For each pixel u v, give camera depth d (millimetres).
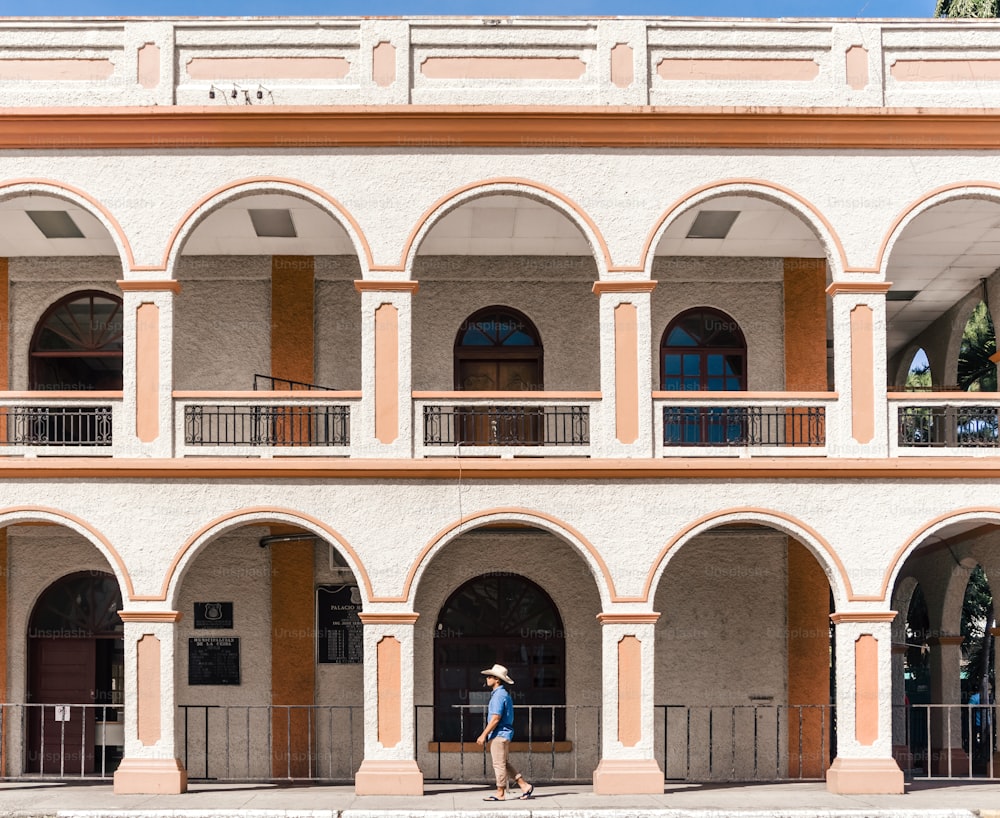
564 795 14273
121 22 15109
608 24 15172
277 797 14125
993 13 24109
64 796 14188
